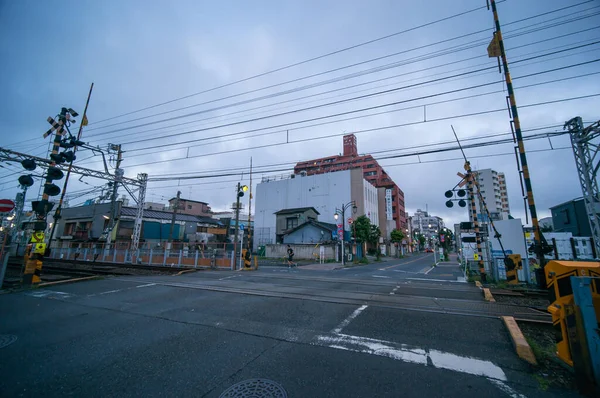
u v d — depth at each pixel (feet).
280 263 87.71
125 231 114.62
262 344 14.97
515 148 31.63
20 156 54.85
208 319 19.77
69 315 20.95
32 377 11.45
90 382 11.03
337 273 58.49
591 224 37.58
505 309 23.02
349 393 10.03
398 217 217.77
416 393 10.03
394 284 38.68
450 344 14.82
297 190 159.94
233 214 226.38
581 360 10.27
